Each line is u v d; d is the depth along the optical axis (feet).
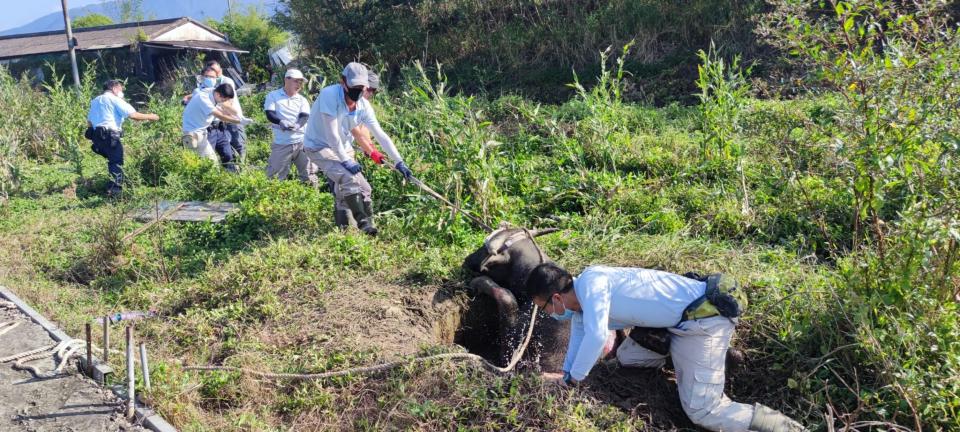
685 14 47.55
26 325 17.46
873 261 14.39
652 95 43.24
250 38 100.53
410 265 19.60
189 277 21.62
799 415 14.19
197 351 16.65
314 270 19.63
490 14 55.16
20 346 16.35
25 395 14.38
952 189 13.87
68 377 15.01
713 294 13.06
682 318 13.19
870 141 13.78
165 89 74.74
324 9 57.47
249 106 51.24
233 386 14.71
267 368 15.33
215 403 14.62
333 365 15.10
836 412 13.14
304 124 29.32
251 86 66.59
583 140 31.48
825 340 14.99
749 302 16.62
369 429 13.39
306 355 15.69
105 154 32.09
